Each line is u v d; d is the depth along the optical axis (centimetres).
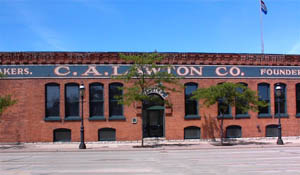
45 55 2364
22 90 2350
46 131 2352
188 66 2470
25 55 2350
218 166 1241
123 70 2414
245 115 2522
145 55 2217
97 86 2427
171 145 2233
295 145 2155
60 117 2369
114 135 2405
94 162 1431
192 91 2489
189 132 2466
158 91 2438
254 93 2186
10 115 2336
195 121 2466
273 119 2547
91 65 2400
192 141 2442
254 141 2428
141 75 2183
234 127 2512
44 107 2356
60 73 2375
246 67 2530
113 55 2408
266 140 2484
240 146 2103
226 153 1762
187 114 2489
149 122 2475
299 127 2570
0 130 2325
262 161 1391
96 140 2372
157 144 2302
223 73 2497
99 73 2402
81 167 1269
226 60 2503
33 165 1349
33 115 2348
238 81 2509
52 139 2350
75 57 2388
